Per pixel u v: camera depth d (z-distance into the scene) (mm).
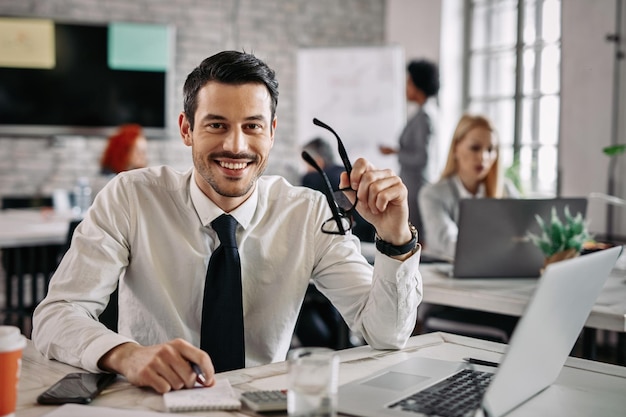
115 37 5695
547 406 1115
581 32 4684
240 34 6074
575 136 4742
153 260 1560
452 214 3176
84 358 1242
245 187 1475
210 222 1539
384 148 5324
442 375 1221
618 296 2045
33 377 1228
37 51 5539
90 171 5738
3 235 3193
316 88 6121
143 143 4281
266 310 1600
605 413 1087
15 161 5551
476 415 1021
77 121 5676
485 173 3156
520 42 5473
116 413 1018
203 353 1158
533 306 932
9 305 4004
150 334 1574
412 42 6254
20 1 5477
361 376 1235
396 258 1405
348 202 1462
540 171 5301
